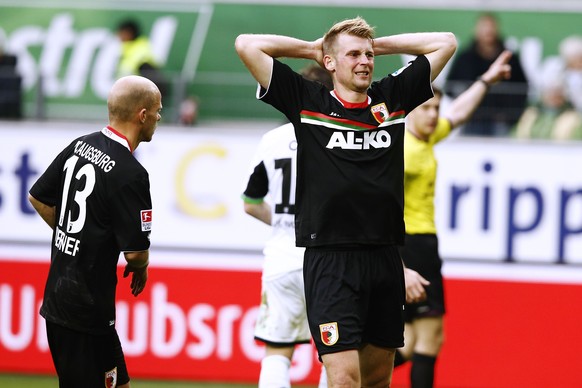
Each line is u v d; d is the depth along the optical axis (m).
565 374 23.95
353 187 13.78
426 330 19.56
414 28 43.53
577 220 24.12
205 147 25.08
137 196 14.25
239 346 24.59
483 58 34.00
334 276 13.91
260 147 17.59
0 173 25.58
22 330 25.19
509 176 24.28
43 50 43.22
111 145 14.48
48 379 24.47
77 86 41.72
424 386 19.42
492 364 24.11
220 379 24.53
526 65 40.94
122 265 24.81
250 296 24.70
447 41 14.55
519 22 42.41
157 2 44.91
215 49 43.69
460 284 24.28
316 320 13.91
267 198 21.44
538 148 24.20
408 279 18.09
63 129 25.64
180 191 25.06
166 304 24.80
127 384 15.41
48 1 44.75
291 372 23.95
